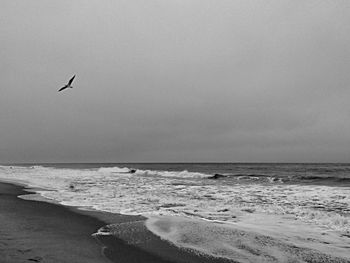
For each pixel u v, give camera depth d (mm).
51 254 5254
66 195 13266
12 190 15359
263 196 12906
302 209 9758
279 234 6613
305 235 6543
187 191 14930
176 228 7129
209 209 9805
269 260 5055
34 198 12258
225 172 42250
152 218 8281
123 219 8195
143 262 4980
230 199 12078
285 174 35719
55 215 8711
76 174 31781
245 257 5195
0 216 8516
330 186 18141
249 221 8008
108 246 5801
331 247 5711
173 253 5418
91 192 14445
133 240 6195
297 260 5047
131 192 14477
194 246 5793
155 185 18547
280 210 9602
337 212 9227
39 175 29438
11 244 5805
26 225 7434
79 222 7816
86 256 5215
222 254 5355
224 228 7094
